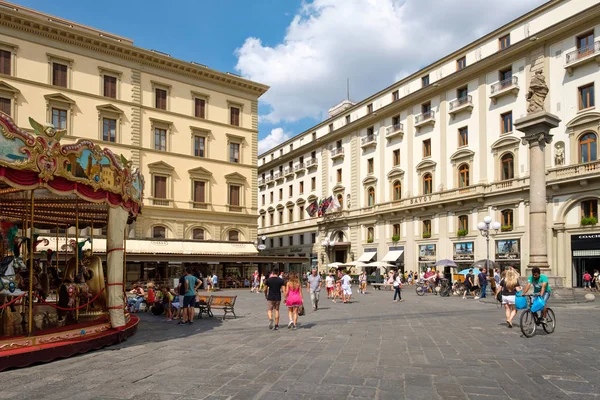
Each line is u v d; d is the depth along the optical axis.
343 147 55.25
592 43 31.30
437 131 42.78
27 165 8.58
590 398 6.41
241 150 45.41
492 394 6.60
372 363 8.66
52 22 34.19
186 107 42.03
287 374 7.85
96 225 18.58
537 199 23.39
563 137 32.59
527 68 35.09
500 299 13.60
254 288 35.91
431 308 20.23
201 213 41.81
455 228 40.44
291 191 66.38
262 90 47.06
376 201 49.69
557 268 32.56
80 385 7.32
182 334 12.87
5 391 7.02
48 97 34.00
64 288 13.60
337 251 56.75
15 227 15.37
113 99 37.41
